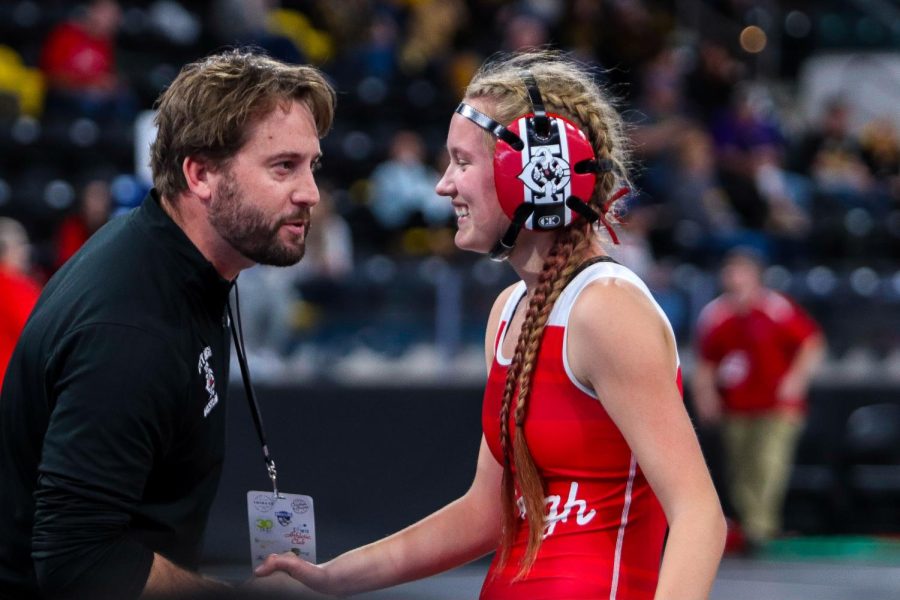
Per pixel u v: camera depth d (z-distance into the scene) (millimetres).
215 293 6633
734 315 19859
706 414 20031
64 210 23734
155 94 28188
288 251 6594
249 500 7215
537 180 6211
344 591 7223
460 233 6551
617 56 33094
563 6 32938
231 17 28469
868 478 21000
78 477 5984
